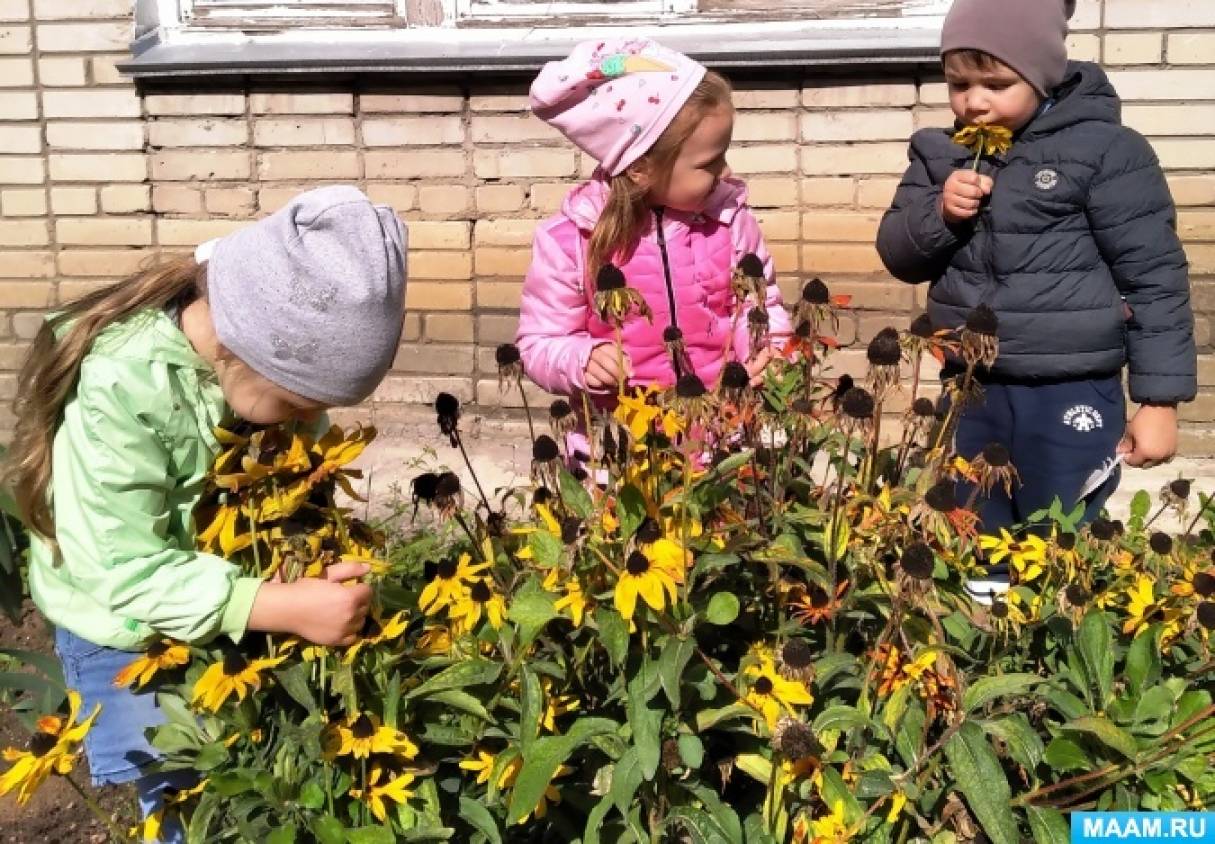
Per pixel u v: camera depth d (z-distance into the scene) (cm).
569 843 215
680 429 205
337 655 206
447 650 215
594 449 230
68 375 203
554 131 483
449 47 480
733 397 212
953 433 246
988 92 296
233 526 209
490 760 208
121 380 199
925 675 206
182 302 209
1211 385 465
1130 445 305
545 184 488
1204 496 272
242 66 477
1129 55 444
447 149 489
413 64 471
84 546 203
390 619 217
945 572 222
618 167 278
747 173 475
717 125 275
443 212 494
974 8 292
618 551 206
